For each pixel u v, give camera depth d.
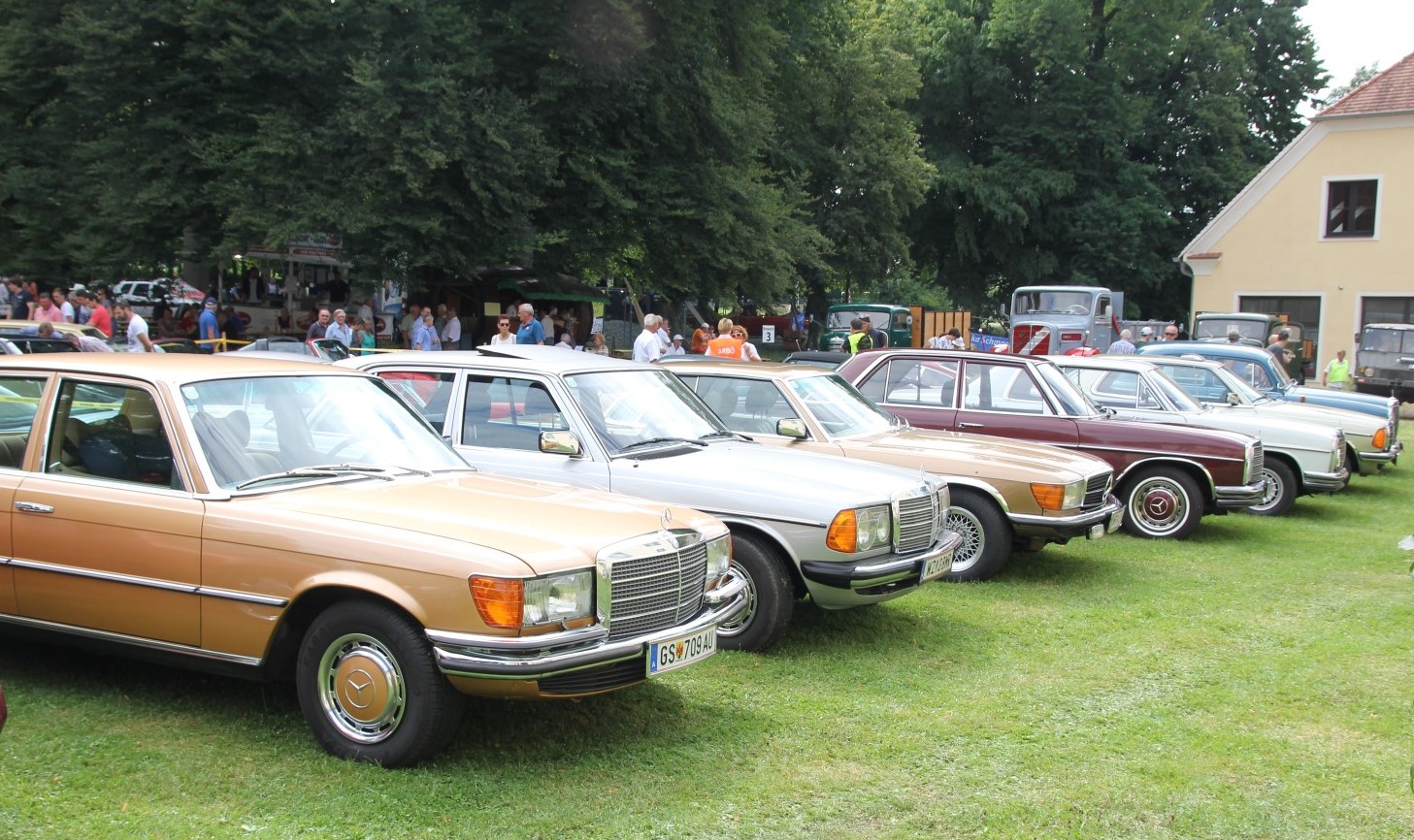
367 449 5.16
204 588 4.45
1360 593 8.21
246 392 4.98
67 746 4.40
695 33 25.16
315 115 22.36
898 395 10.55
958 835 4.00
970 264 46.00
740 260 25.64
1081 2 41.47
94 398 4.88
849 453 7.97
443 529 4.30
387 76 21.39
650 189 24.50
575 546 4.33
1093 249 41.78
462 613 4.07
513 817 3.95
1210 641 6.77
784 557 6.18
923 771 4.59
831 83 38.16
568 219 24.83
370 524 4.33
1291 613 7.55
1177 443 10.12
